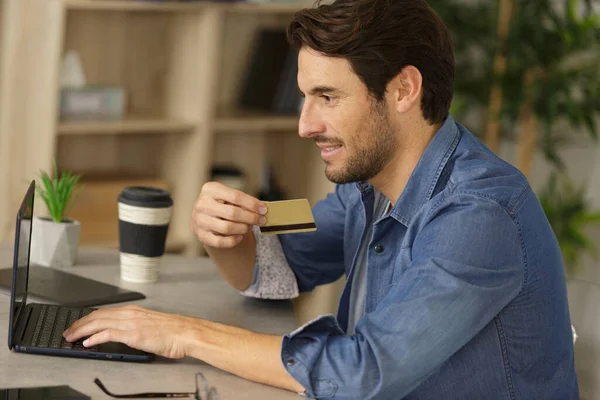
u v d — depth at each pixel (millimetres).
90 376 1758
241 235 2225
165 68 4633
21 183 4078
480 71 5105
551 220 5027
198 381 1782
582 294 2484
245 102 4832
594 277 5305
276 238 2459
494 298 1828
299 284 2514
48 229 2525
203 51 4305
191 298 2389
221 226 2172
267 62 4734
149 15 4539
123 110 4352
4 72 4086
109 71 4512
